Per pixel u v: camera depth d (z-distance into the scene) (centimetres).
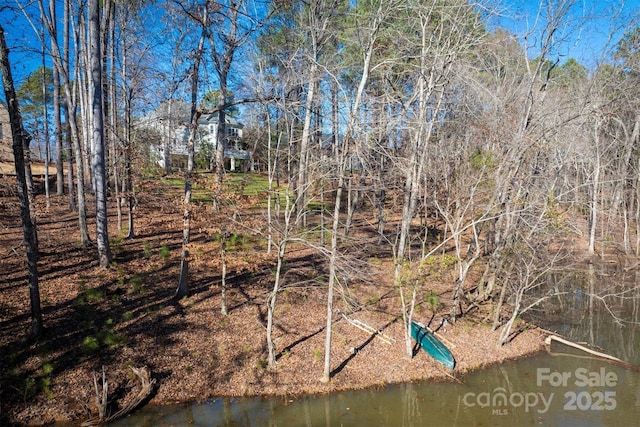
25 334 994
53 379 909
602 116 1478
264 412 931
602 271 2064
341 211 2553
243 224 1061
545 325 1477
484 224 1734
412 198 1433
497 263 1435
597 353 1257
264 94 1419
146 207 1888
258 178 2134
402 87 1633
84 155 2516
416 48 1479
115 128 1706
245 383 1005
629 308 1670
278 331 1196
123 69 2222
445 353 1155
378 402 990
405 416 943
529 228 1434
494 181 1391
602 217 2384
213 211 1145
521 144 1266
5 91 870
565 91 1825
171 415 901
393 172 1605
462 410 977
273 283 1462
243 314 1246
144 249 1577
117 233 1750
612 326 1488
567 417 969
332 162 1025
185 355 1053
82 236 1512
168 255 1545
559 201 1326
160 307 1206
